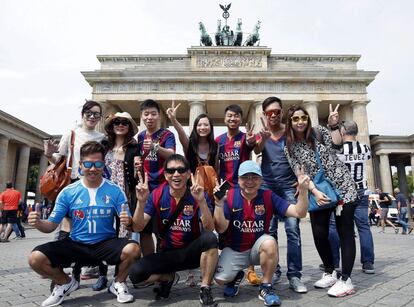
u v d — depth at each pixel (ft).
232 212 22.17
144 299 21.59
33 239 75.00
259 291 22.33
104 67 183.21
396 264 33.14
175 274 23.66
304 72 170.40
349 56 182.29
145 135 28.40
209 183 24.94
